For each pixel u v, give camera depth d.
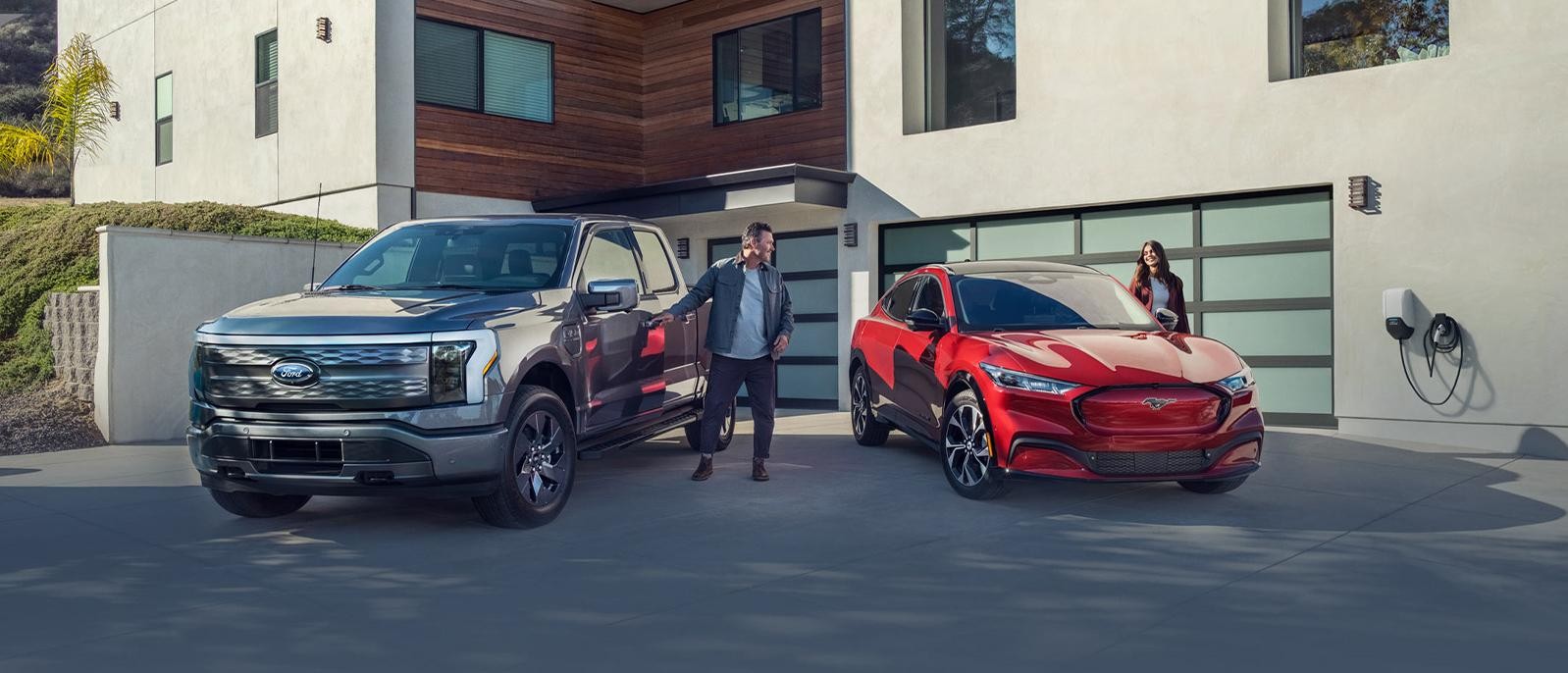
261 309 6.44
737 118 15.53
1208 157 11.05
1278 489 7.63
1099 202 11.83
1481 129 9.59
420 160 14.20
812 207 13.80
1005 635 4.37
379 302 6.45
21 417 10.62
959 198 12.87
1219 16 10.98
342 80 14.33
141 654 4.18
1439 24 10.15
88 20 20.77
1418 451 9.34
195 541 6.18
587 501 7.27
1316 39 10.81
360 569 5.51
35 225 14.32
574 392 6.92
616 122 16.50
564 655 4.16
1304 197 10.80
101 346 10.59
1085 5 11.85
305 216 14.67
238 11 16.48
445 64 14.53
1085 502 7.16
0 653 4.20
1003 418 6.86
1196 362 6.95
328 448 5.94
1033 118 12.27
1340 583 5.13
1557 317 9.23
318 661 4.10
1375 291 10.16
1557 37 9.23
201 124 17.45
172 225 13.05
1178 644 4.25
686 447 9.95
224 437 6.07
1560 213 9.23
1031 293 8.27
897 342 8.86
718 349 7.97
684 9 16.20
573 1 15.92
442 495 6.06
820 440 10.52
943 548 5.88
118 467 8.99
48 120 20.84
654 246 8.66
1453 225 9.73
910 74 13.48
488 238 7.58
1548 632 4.38
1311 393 10.86
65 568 5.55
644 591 5.06
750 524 6.52
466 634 4.43
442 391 5.99
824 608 4.76
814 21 14.44
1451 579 5.20
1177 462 6.68
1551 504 7.06
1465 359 9.68
